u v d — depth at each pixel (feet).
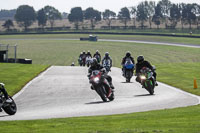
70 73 196.34
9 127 51.98
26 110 79.82
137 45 631.15
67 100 95.81
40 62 428.56
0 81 149.07
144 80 104.83
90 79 88.53
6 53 316.60
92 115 67.77
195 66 243.40
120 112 71.36
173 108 73.97
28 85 136.56
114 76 175.32
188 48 559.38
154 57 467.93
